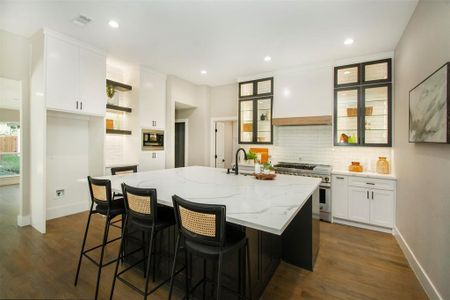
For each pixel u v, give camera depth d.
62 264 2.21
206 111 5.56
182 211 1.39
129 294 1.80
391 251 2.60
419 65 2.21
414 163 2.32
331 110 3.75
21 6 2.44
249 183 2.28
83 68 3.36
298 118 3.98
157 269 2.04
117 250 2.52
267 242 1.98
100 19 2.70
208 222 1.28
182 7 2.44
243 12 2.51
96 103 3.56
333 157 4.07
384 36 2.94
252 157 3.10
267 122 4.57
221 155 5.99
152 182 2.31
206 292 1.72
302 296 1.82
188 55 3.73
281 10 2.46
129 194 1.71
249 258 1.57
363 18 2.56
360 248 2.67
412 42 2.44
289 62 3.92
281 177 2.65
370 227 3.29
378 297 1.81
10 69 3.04
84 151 3.95
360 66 3.55
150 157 4.51
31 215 3.21
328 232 3.16
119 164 4.02
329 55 3.58
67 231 3.02
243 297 1.48
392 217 3.09
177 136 6.12
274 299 1.78
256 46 3.35
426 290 1.87
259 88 4.58
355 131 3.73
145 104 4.38
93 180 2.02
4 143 6.39
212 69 4.39
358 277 2.09
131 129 4.38
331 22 2.67
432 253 1.81
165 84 4.81
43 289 1.83
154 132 4.57
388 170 3.37
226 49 3.49
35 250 2.48
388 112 3.34
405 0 2.22
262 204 1.55
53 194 3.58
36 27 2.91
